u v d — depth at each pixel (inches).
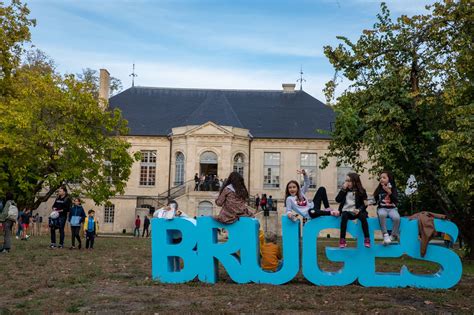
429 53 715.4
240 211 413.7
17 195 1084.5
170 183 1754.4
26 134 1034.7
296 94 1959.9
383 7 734.5
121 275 450.3
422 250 391.2
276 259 438.0
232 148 1718.8
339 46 754.2
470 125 607.2
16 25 1067.3
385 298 342.6
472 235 767.7
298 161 1775.3
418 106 705.6
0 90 1096.8
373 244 402.6
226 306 308.3
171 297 340.5
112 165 1148.5
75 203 748.0
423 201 1181.1
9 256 596.7
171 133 1763.0
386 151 698.2
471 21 705.6
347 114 743.7
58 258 589.3
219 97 1882.4
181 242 417.4
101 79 1884.8
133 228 1706.4
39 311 288.8
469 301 339.6
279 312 293.6
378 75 739.4
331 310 301.1
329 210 411.8
